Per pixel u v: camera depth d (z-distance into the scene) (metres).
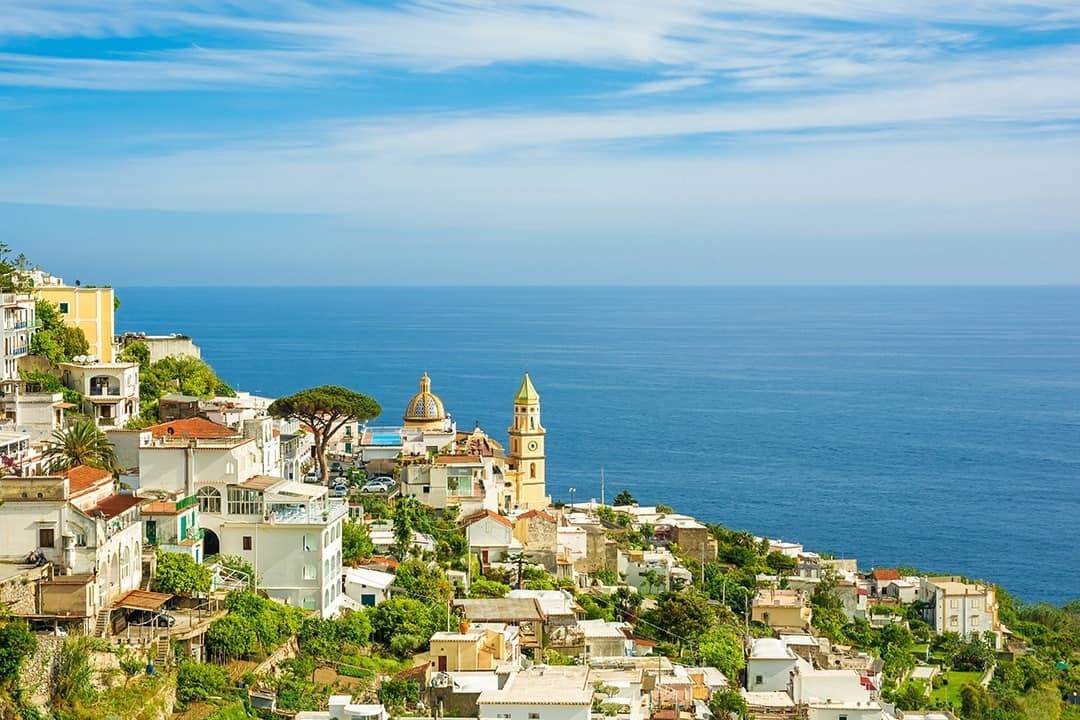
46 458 161.88
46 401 180.25
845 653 188.75
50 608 120.44
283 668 132.88
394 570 169.38
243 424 173.88
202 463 150.00
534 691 124.38
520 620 157.88
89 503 133.62
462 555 189.25
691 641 176.75
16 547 123.19
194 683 121.88
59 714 110.69
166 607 134.12
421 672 135.12
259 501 149.25
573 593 187.62
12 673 109.94
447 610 156.38
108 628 122.12
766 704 151.38
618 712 125.50
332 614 152.25
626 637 164.25
